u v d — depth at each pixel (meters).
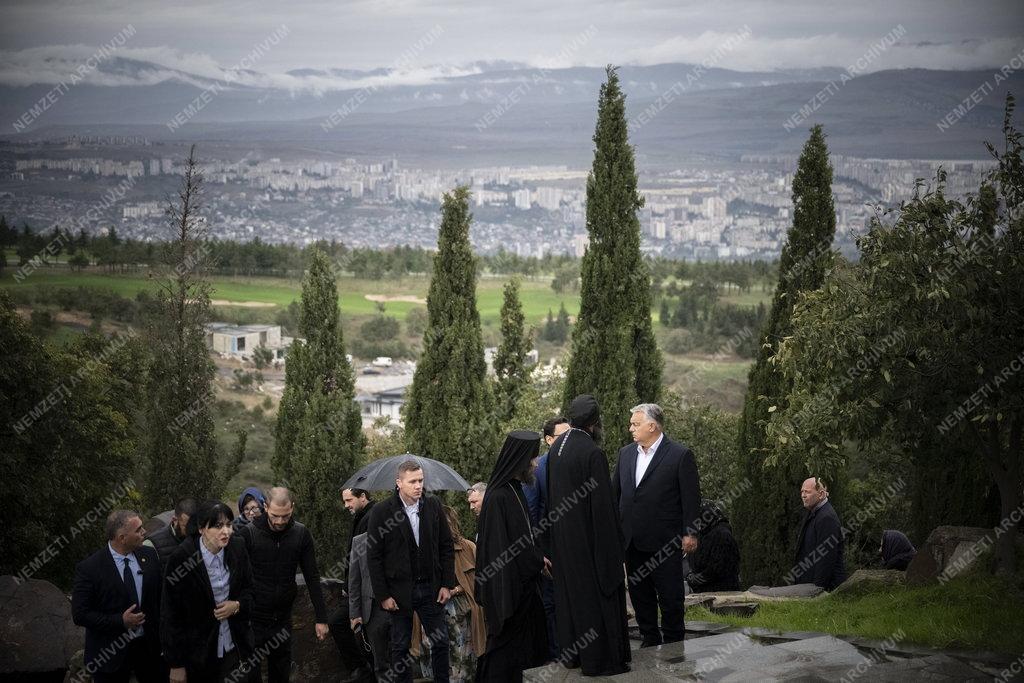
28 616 10.11
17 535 24.66
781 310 16.91
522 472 7.47
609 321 17.11
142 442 23.67
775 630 8.48
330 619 9.25
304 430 19.89
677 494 8.05
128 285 129.88
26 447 25.81
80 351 35.28
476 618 9.23
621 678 6.95
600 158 17.22
